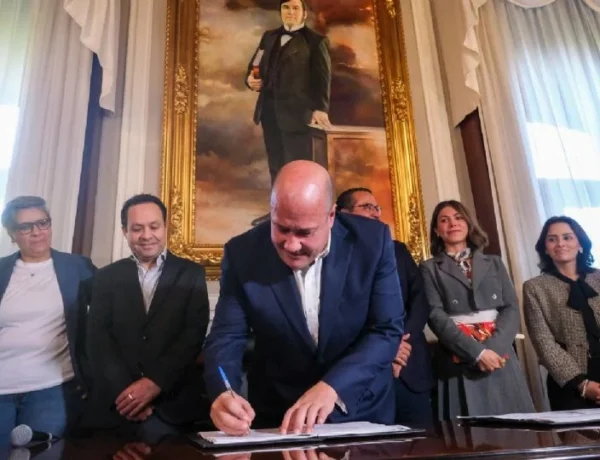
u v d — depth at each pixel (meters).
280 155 2.90
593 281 2.23
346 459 0.75
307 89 3.04
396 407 1.87
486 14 3.37
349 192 2.35
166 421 1.74
